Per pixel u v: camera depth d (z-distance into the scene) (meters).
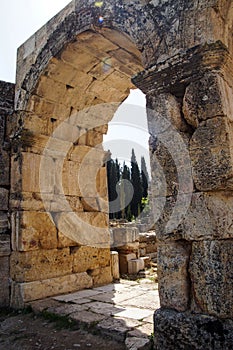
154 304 5.01
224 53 3.16
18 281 5.55
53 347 3.73
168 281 3.22
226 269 2.89
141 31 3.89
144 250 10.36
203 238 3.02
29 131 5.85
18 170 5.89
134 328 3.93
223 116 3.05
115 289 6.19
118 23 4.21
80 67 5.65
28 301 5.39
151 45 3.76
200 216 3.06
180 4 3.55
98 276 6.72
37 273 5.66
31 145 5.97
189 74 3.33
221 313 2.81
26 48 6.15
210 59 3.18
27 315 5.00
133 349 3.35
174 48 3.52
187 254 3.19
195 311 3.02
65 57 5.36
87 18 4.70
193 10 3.43
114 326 4.02
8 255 5.84
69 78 5.80
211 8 3.33
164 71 3.50
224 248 2.93
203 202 3.06
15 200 5.86
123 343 3.67
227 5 3.46
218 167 2.99
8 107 6.31
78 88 6.08
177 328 3.00
